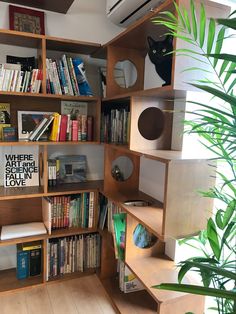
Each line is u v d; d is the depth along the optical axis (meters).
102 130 1.88
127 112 1.62
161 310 1.19
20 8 1.75
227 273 0.65
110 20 1.92
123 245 1.57
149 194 1.77
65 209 1.90
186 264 0.76
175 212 1.11
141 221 1.27
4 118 1.77
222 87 0.95
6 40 1.67
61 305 1.67
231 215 0.82
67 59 1.74
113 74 1.77
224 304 0.91
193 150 1.38
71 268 1.97
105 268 1.91
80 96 1.76
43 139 1.80
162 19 1.12
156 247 1.59
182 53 1.02
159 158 1.13
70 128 1.81
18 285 1.82
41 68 1.68
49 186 1.90
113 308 1.65
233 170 0.94
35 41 1.69
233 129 0.79
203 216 1.17
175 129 1.45
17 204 1.93
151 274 1.39
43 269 1.86
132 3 1.54
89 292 1.80
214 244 0.87
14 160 1.85
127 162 2.06
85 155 2.10
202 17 0.89
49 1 1.70
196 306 1.27
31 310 1.62
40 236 1.80
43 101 1.89
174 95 1.27
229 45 1.17
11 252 1.99
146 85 1.82
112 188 1.86
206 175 1.15
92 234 2.00
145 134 1.58
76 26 1.94
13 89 1.61
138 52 1.81
